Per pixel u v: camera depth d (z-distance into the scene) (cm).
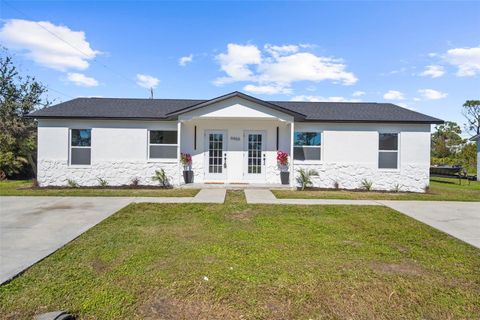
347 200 952
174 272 384
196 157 1305
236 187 1186
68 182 1226
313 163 1270
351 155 1262
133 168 1248
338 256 454
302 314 295
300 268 403
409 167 1255
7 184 1342
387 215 749
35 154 1733
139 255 445
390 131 1258
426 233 597
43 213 733
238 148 1312
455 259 454
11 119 1936
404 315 298
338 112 1348
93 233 563
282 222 662
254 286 348
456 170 2123
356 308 309
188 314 293
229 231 585
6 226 612
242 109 1171
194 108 1166
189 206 820
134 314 292
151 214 727
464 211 819
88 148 1240
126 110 1303
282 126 1303
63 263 414
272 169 1314
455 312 305
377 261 438
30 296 322
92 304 307
